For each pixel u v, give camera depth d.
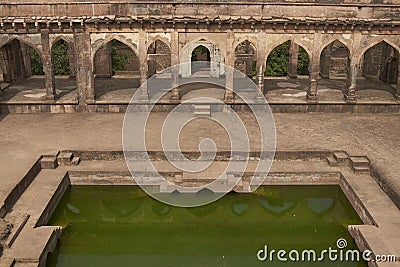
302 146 18.31
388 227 13.62
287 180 17.11
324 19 21.27
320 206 16.75
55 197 15.68
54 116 22.03
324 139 19.12
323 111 22.83
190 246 14.68
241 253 14.22
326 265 13.34
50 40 21.66
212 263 13.59
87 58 21.84
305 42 21.91
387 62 26.70
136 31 21.50
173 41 21.66
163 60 27.67
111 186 17.09
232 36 21.66
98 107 22.53
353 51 22.02
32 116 22.05
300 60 32.22
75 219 16.03
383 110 22.80
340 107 22.77
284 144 18.52
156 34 21.58
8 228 13.09
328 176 17.14
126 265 13.41
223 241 15.00
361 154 17.64
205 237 15.23
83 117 21.86
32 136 19.33
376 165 16.75
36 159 17.03
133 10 21.23
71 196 17.06
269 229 15.65
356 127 20.64
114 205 16.69
